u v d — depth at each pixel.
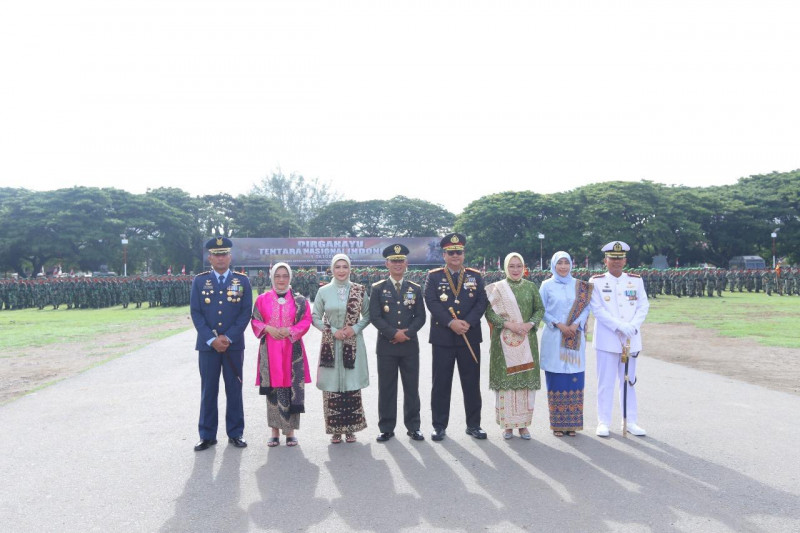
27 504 4.27
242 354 5.90
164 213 63.06
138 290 28.41
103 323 19.30
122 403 7.57
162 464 5.18
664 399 7.53
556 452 5.43
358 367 5.92
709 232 65.75
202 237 68.50
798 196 63.16
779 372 9.45
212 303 5.84
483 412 7.20
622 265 6.36
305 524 3.87
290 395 5.73
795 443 5.60
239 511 4.11
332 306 5.97
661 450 5.43
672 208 61.84
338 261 6.05
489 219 63.66
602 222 60.88
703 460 5.12
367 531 3.76
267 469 5.03
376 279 34.69
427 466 5.06
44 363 10.91
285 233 75.81
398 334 5.87
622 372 6.13
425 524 3.85
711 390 8.07
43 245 53.72
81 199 57.38
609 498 4.27
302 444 5.84
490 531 3.73
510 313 6.03
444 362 6.02
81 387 8.59
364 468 5.03
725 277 36.97
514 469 4.95
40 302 27.59
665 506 4.12
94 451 5.55
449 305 6.04
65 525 3.90
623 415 6.04
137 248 58.91
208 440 5.71
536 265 64.31
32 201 56.19
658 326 16.56
